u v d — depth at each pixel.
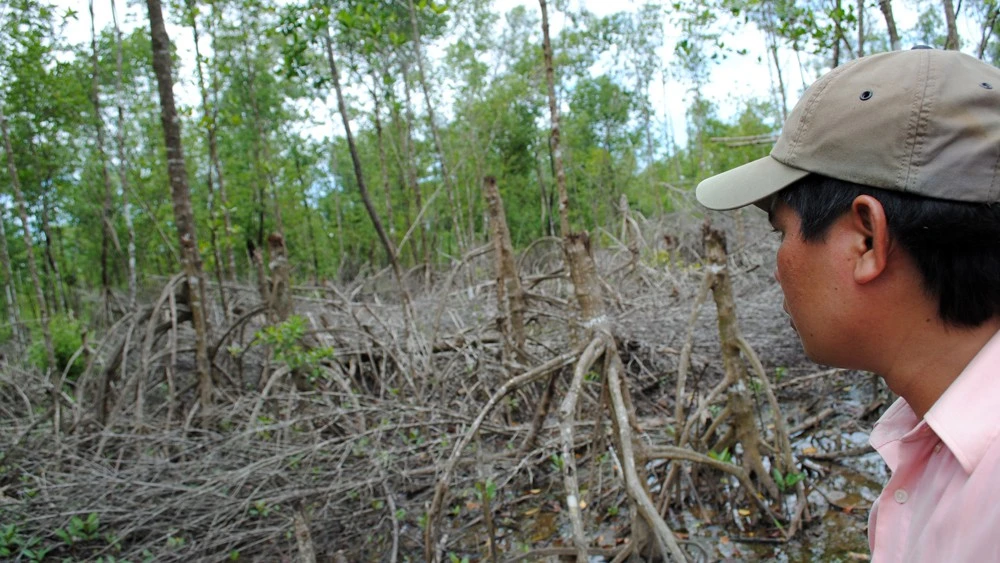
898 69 0.87
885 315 0.89
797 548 3.95
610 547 4.05
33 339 11.49
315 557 3.95
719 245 4.39
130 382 5.80
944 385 0.86
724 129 28.66
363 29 7.20
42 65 10.60
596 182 23.73
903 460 0.90
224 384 6.81
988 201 0.80
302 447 4.52
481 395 6.45
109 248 18.88
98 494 4.39
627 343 7.18
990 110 0.82
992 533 0.71
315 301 7.84
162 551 4.05
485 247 6.84
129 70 13.84
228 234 7.84
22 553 4.07
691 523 4.38
